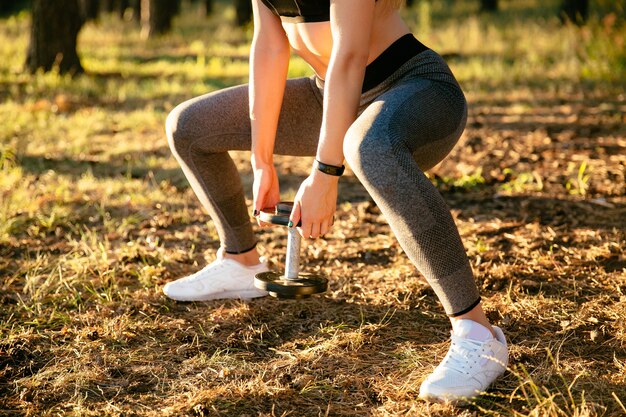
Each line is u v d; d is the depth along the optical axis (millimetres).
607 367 2387
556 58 11734
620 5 10227
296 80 2699
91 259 3445
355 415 2176
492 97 8859
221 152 2818
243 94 2725
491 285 3123
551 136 6457
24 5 31234
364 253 3604
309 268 3418
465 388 2168
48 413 2178
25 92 9164
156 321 2822
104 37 18453
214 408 2193
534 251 3512
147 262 3512
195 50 15625
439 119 2213
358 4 2092
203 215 4352
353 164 2123
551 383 2275
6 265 3443
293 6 2336
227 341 2641
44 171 5359
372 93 2379
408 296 3014
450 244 2121
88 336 2684
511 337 2633
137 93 9336
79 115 7672
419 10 23953
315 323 2818
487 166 5469
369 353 2551
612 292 2977
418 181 2080
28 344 2613
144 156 5930
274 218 2299
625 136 6348
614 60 9867
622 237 3654
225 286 2990
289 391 2289
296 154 2752
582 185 4621
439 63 2363
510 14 22172
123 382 2373
